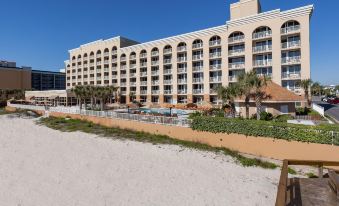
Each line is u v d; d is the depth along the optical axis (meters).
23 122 42.19
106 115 36.72
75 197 13.70
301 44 45.94
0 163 19.69
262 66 50.81
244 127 22.33
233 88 30.36
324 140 18.20
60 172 17.64
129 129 33.00
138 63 72.50
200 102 57.72
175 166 19.09
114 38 78.56
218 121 24.20
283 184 8.38
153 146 24.95
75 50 91.56
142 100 72.81
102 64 82.00
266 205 12.79
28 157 21.39
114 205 12.80
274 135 20.55
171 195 13.95
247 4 56.00
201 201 13.19
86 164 19.44
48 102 71.75
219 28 56.41
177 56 64.75
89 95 52.94
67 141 27.48
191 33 61.16
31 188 14.88
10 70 100.25
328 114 38.19
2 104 71.62
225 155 21.86
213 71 58.84
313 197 9.75
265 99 31.19
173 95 65.44
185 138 26.80
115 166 18.97
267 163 19.89
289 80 48.31
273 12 48.88
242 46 54.28
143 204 12.89
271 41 50.53
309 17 45.53
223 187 15.07
